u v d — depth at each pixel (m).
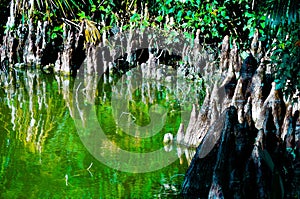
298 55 7.70
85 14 14.93
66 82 12.50
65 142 8.52
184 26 13.27
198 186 6.70
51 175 7.32
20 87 11.96
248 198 6.16
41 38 14.05
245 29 12.32
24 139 8.62
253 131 7.01
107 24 14.74
